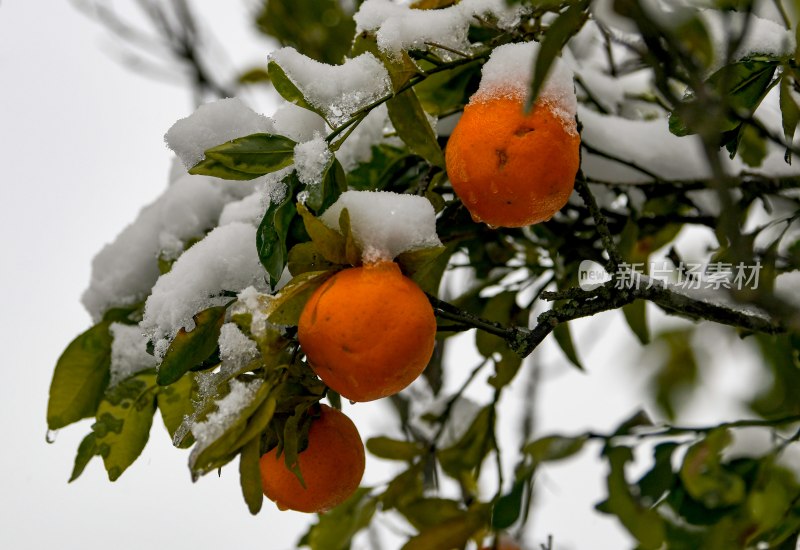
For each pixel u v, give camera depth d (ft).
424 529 5.43
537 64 4.31
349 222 4.54
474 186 4.59
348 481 4.70
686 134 4.79
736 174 5.33
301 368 4.61
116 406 5.08
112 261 5.28
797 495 5.28
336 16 5.81
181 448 4.68
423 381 6.11
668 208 5.45
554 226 5.35
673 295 4.73
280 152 4.68
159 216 5.28
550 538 5.41
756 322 4.80
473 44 4.85
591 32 5.53
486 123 4.57
